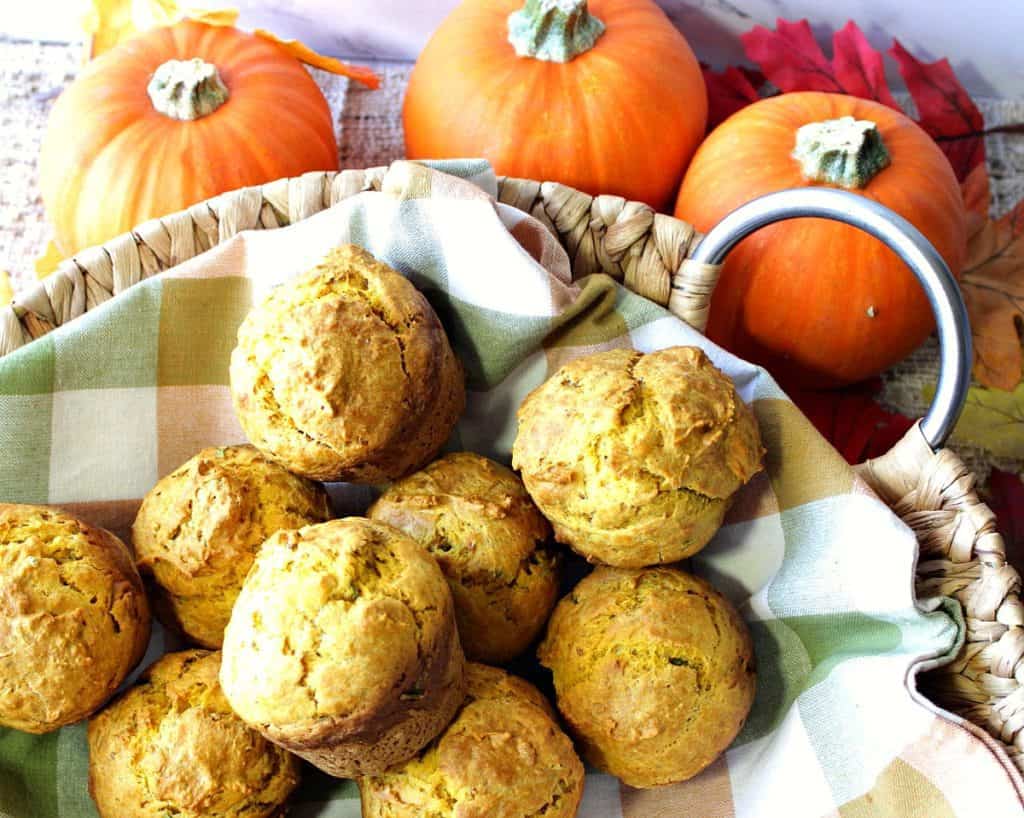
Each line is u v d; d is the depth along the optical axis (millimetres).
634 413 457
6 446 490
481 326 505
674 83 574
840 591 474
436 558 469
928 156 563
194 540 464
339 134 667
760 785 476
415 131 592
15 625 439
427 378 470
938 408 466
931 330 584
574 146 564
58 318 506
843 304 554
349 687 415
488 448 528
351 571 426
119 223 564
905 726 447
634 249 515
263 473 477
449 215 493
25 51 673
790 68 628
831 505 476
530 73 564
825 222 547
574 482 457
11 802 472
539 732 448
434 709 434
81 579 452
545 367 510
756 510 494
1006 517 590
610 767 471
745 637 478
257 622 422
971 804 433
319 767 450
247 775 449
